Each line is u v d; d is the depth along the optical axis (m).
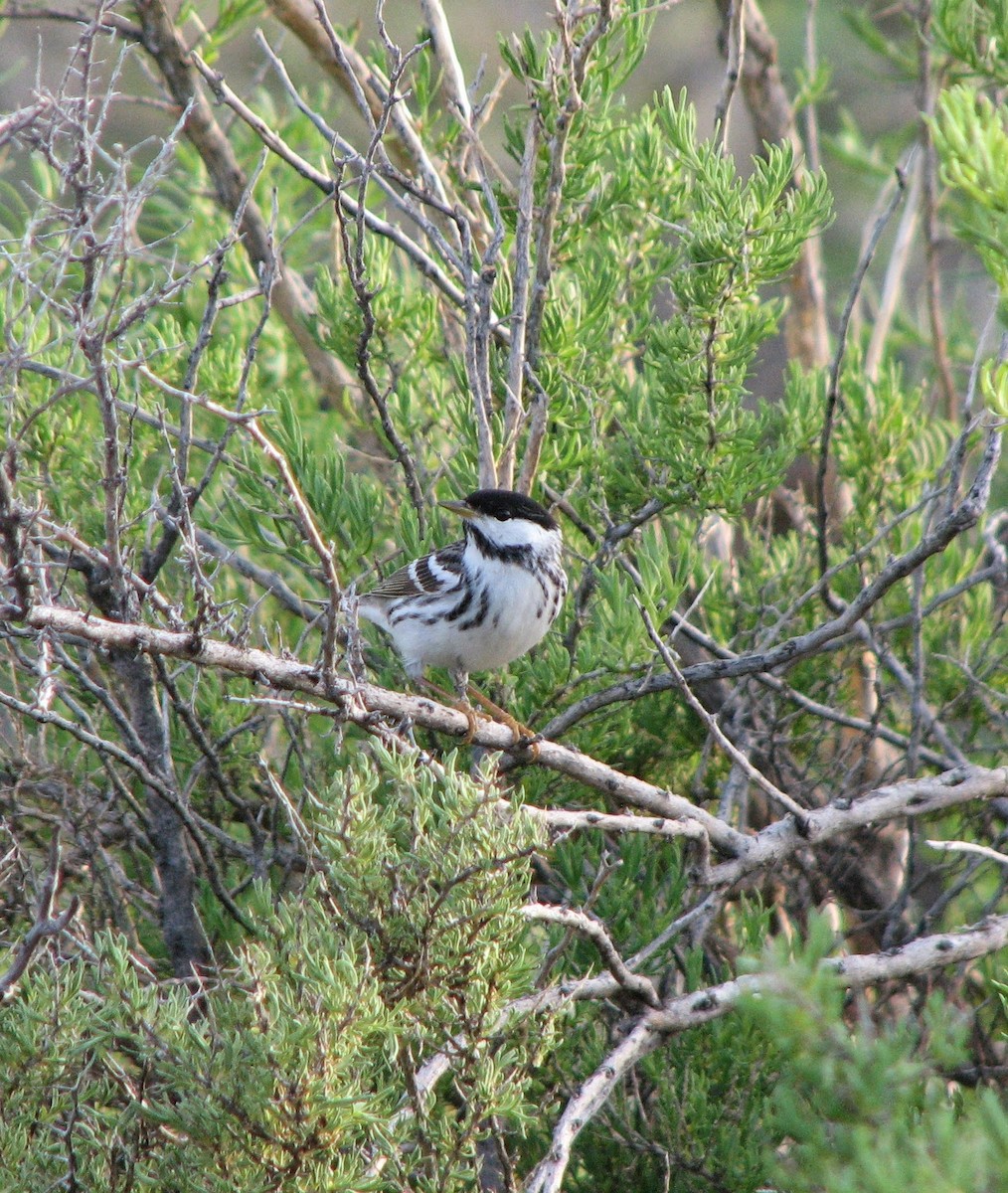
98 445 10.48
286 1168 5.94
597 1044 8.48
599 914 9.39
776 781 11.81
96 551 7.02
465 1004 6.43
